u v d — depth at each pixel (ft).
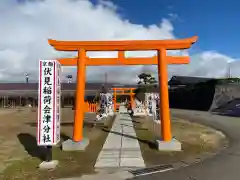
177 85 136.56
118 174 20.25
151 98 75.66
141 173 20.48
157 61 30.99
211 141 35.65
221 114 81.20
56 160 23.77
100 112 72.43
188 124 57.47
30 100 134.00
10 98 132.57
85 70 30.83
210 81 101.40
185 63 30.42
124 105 130.72
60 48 30.12
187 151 28.50
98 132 42.88
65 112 92.63
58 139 23.40
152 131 43.52
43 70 23.24
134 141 34.01
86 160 24.43
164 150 28.35
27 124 56.03
